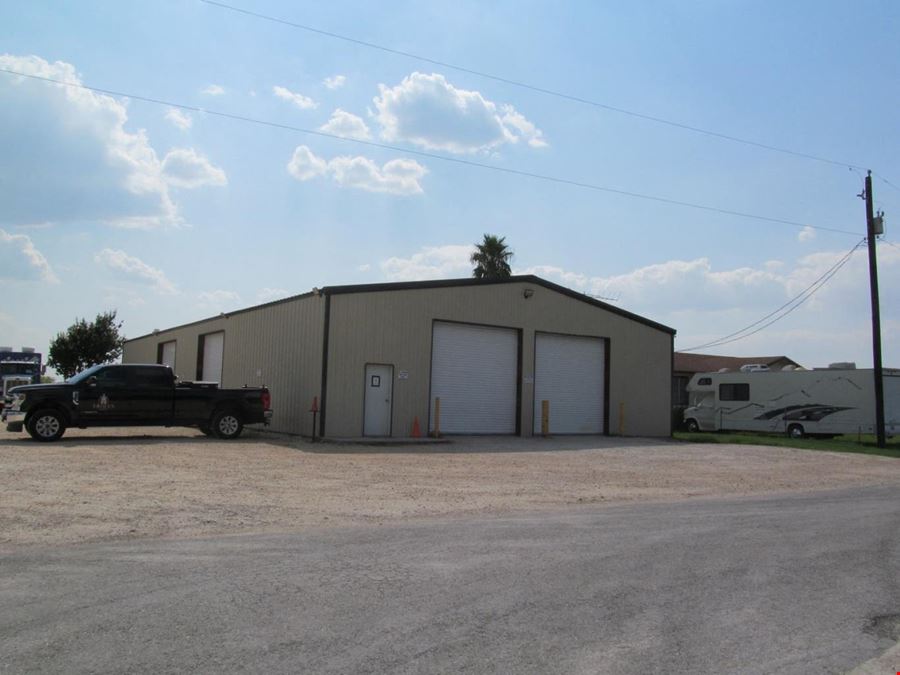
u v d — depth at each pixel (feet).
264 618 17.57
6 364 127.75
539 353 89.86
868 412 98.48
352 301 74.43
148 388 64.85
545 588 20.71
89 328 175.52
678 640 16.99
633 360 97.91
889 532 30.91
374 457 58.08
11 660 14.83
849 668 15.78
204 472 44.80
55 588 19.83
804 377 106.22
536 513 34.81
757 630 17.90
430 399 79.97
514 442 78.38
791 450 80.84
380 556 24.16
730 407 115.55
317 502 35.88
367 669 14.73
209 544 25.75
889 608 20.03
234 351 95.71
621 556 24.98
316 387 72.84
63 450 53.83
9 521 28.94
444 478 47.09
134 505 33.01
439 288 80.69
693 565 24.02
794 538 29.14
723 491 46.57
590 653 15.99
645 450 75.56
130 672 14.33
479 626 17.43
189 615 17.69
